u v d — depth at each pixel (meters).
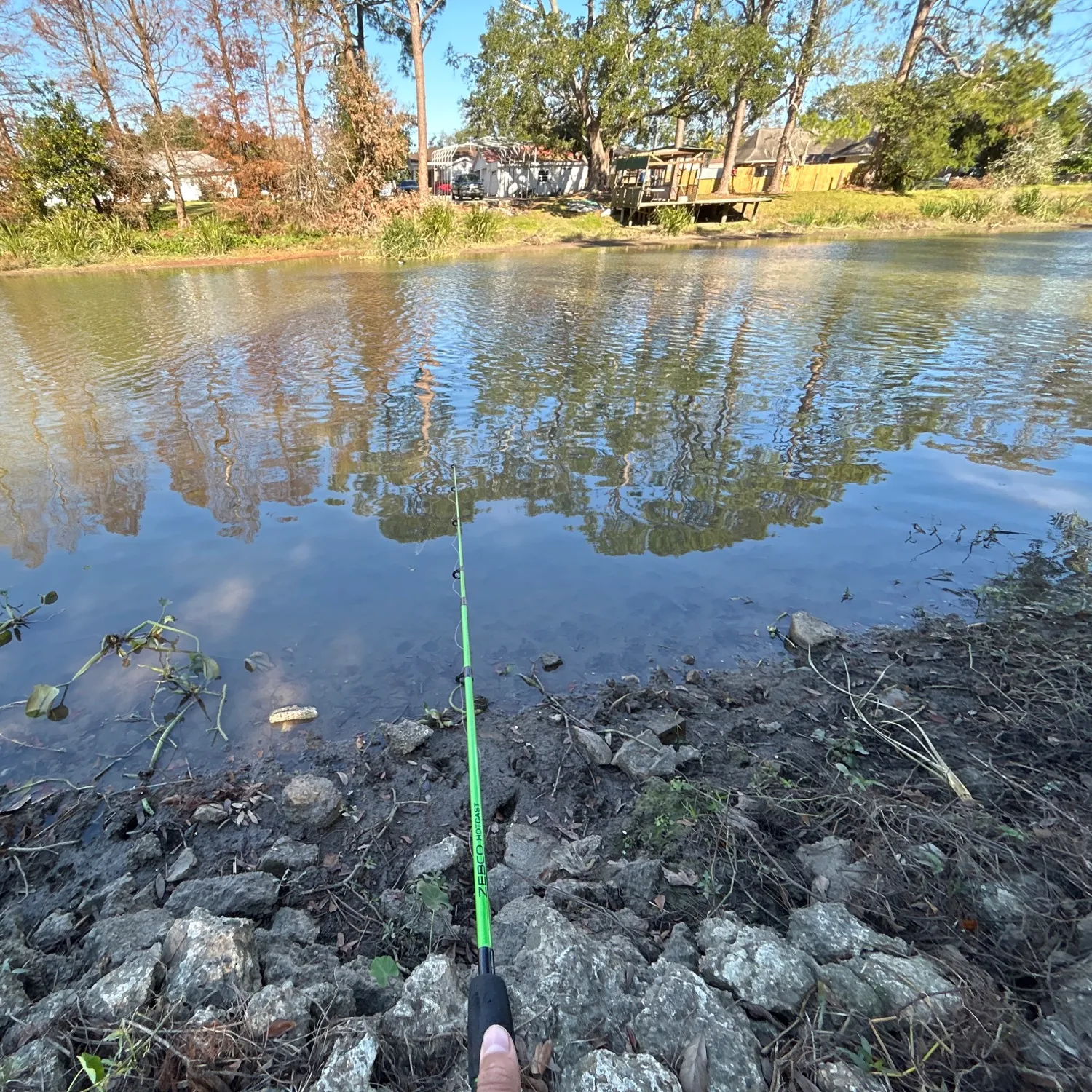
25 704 3.23
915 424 6.73
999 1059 1.67
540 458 5.99
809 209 31.75
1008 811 2.54
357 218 24.86
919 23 30.27
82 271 18.73
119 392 7.68
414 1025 1.79
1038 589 4.10
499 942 2.10
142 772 2.86
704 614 3.92
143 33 22.78
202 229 22.64
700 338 10.09
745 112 32.84
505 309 12.35
